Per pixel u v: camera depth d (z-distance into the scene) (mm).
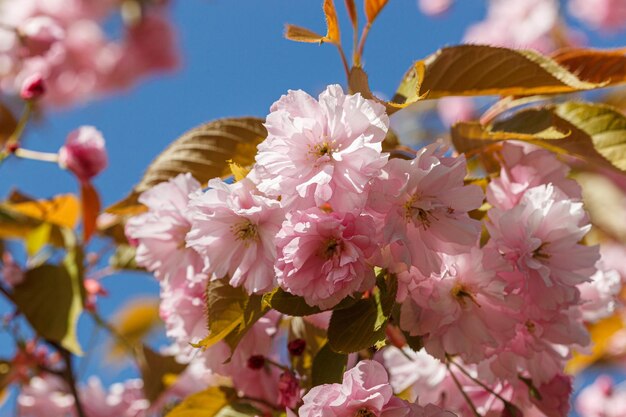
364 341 753
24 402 1026
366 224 748
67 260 1005
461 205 759
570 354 824
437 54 822
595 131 837
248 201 775
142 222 828
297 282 749
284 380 806
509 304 773
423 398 852
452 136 838
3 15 1786
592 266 784
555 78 822
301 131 755
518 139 829
